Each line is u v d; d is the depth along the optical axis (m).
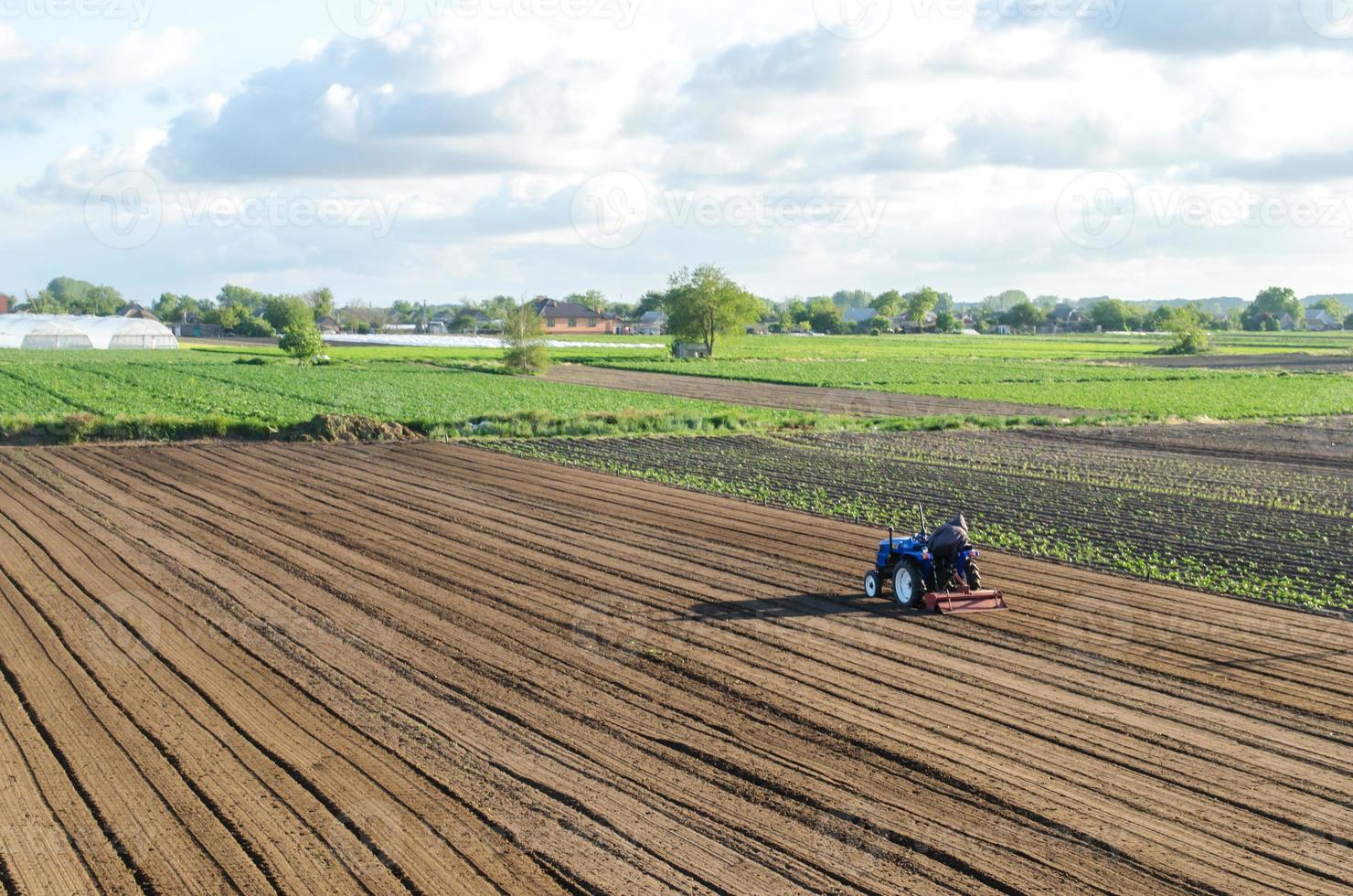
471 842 9.32
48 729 11.73
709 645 14.73
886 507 26.45
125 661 13.98
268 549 20.91
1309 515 26.14
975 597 16.59
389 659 14.06
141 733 11.62
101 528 22.95
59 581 18.20
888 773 10.71
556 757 11.02
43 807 9.97
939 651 14.61
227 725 11.84
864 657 14.28
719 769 10.78
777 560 20.38
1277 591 18.17
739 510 25.92
